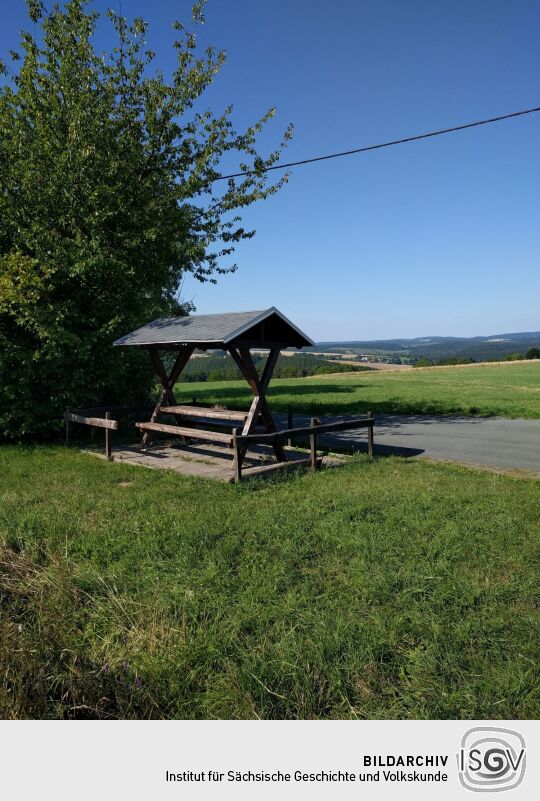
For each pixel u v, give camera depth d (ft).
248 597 14.16
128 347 44.98
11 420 40.70
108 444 34.53
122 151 48.29
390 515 20.72
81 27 47.67
